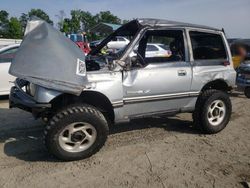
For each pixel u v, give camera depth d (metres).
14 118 6.42
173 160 4.44
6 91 7.86
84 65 4.37
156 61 5.15
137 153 4.65
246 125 6.18
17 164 4.25
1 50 7.83
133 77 4.66
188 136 5.44
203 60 5.39
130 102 4.70
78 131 4.22
